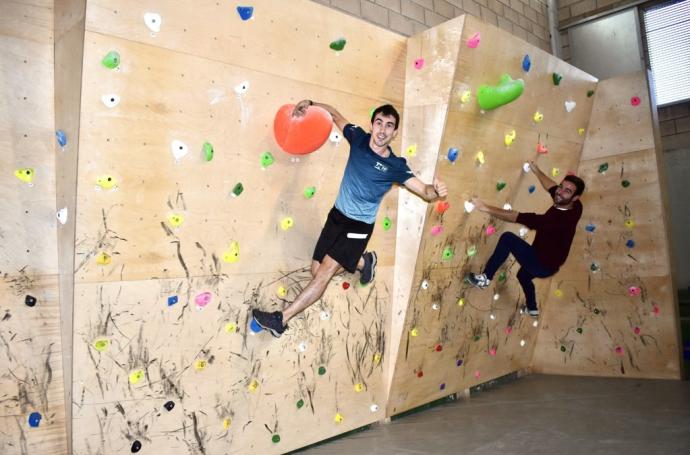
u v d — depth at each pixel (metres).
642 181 4.68
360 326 3.62
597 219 4.96
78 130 2.20
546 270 3.93
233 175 2.72
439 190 2.77
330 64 2.94
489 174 3.85
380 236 3.56
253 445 3.13
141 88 2.31
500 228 4.23
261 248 2.95
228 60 2.54
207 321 2.80
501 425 3.85
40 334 2.53
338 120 2.93
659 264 4.70
